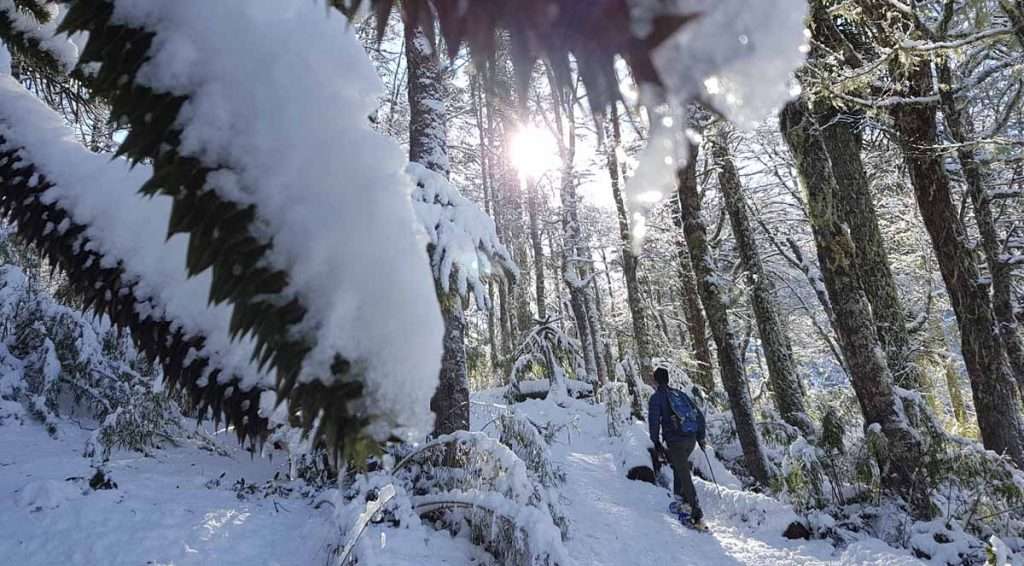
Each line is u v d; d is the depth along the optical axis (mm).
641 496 6594
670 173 221
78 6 418
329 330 370
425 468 4852
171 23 414
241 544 4031
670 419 6117
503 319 19625
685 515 5969
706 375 13781
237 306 378
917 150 6586
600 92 224
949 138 6945
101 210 864
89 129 1458
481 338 22922
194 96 405
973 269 6582
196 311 740
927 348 10727
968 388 15898
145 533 4062
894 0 5094
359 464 385
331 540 3816
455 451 4734
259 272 381
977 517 5195
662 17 210
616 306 20828
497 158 18281
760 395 14820
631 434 8445
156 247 805
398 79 12305
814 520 5457
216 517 4379
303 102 415
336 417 369
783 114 6164
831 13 5398
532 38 228
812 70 5152
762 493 6809
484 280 5051
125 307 800
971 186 7289
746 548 5191
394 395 373
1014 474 5281
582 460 7957
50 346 7301
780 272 14531
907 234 11883
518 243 19953
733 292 9258
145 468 5562
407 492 4676
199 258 383
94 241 847
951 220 6668
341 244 386
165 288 772
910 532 5160
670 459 6109
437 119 6023
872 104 6219
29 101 1026
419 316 382
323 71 432
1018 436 6301
